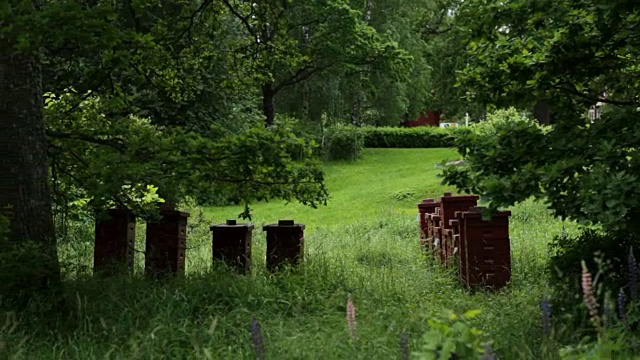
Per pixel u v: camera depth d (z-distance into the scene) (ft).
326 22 93.50
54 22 19.20
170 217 28.58
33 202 23.30
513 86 23.70
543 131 23.18
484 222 28.22
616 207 16.26
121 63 23.41
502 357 16.21
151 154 24.71
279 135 24.88
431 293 25.53
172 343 18.30
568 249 23.30
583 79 23.53
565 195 18.21
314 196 27.02
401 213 66.13
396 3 126.62
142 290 22.94
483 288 27.76
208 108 75.10
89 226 43.09
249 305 22.38
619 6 19.19
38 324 19.93
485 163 20.65
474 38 23.03
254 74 36.04
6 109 23.15
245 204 27.48
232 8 34.81
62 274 25.35
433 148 129.70
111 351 16.93
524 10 21.79
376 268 31.63
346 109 135.33
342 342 17.43
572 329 17.12
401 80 107.86
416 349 16.74
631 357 13.26
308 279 25.61
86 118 28.07
